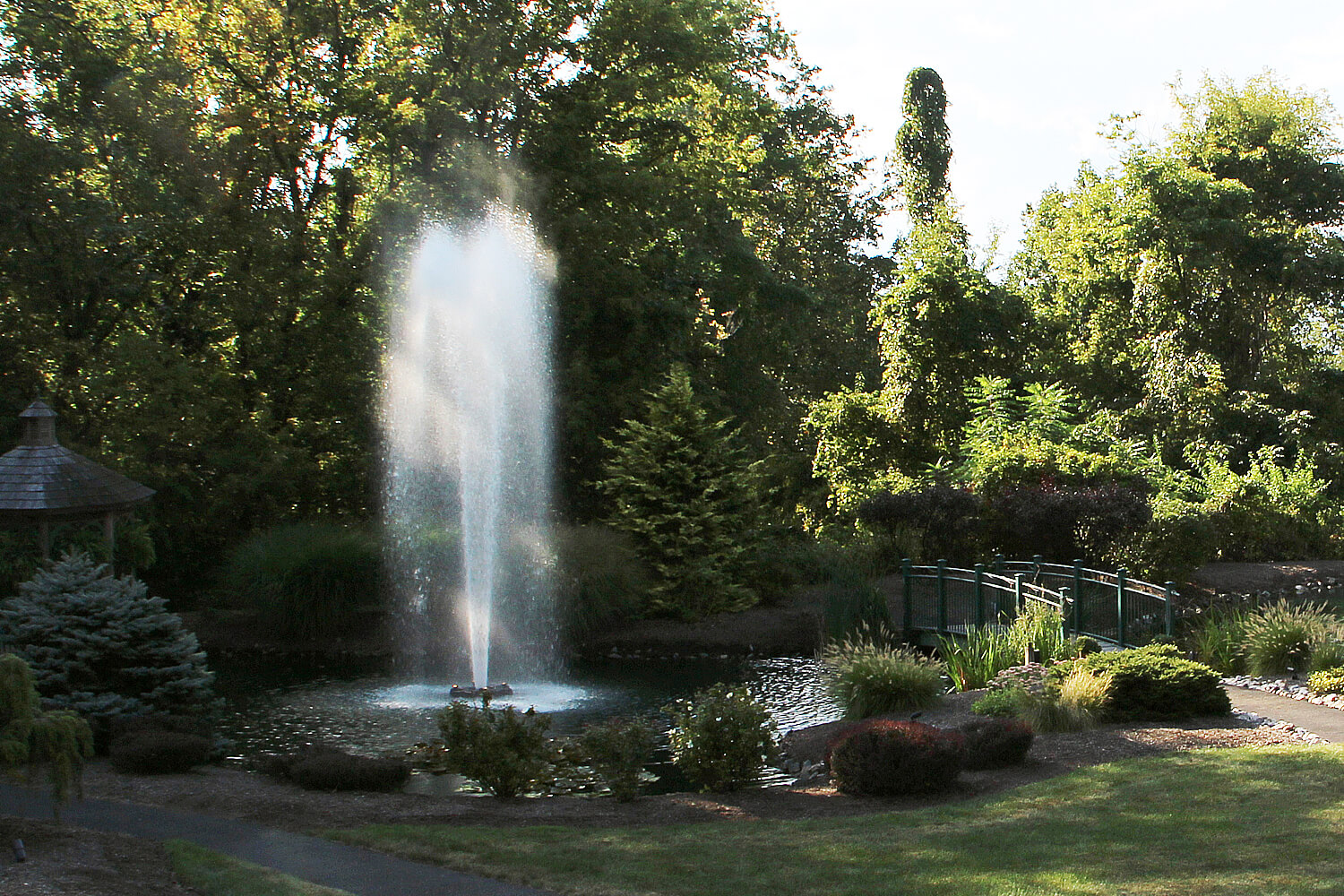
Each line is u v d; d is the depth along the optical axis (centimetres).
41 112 2311
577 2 2670
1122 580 1661
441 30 2561
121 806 880
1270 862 677
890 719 1083
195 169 2517
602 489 2523
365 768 997
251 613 2136
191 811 874
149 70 2444
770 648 1967
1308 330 3575
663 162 2834
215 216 2597
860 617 1928
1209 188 3222
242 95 2703
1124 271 3406
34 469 1534
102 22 2502
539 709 1487
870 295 4625
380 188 2705
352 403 2608
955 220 3503
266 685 1656
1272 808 794
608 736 973
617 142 2817
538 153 2631
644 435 2216
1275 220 3478
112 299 2511
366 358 2562
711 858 743
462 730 1006
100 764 1039
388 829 823
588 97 2678
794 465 3281
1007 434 2609
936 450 2991
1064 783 905
